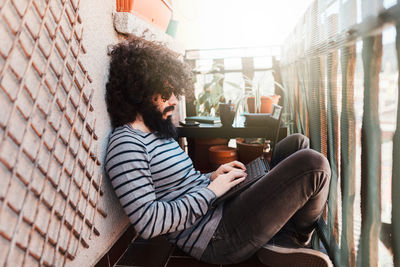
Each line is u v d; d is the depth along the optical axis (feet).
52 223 2.86
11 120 2.30
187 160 4.29
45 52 2.70
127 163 3.48
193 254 3.84
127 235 4.83
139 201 3.37
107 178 4.17
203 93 9.49
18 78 2.33
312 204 3.53
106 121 4.10
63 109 2.93
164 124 4.01
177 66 4.25
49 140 2.78
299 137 4.87
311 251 3.64
